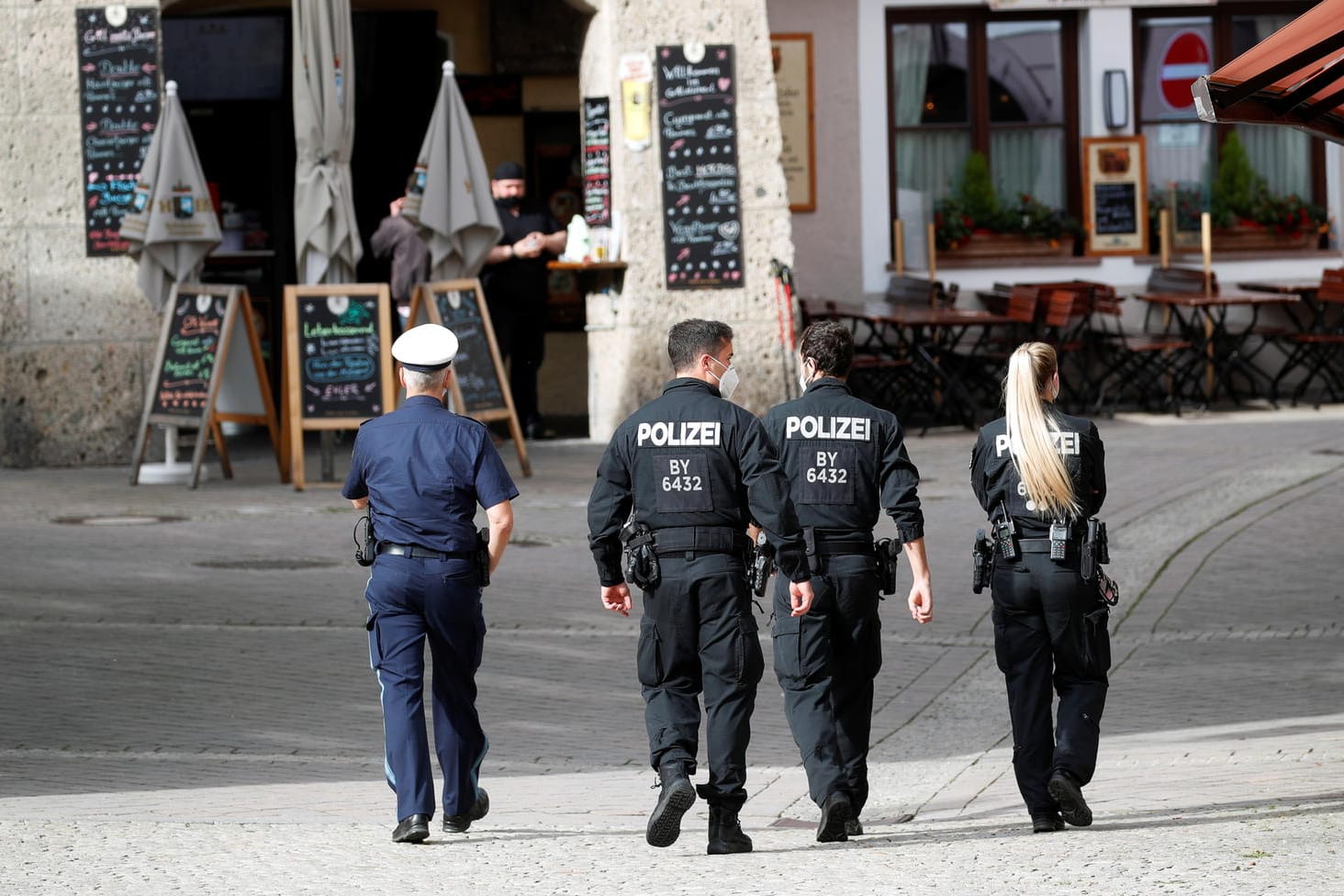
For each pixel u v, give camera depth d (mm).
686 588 25797
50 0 70438
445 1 87500
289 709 36875
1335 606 46562
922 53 90562
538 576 50562
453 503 26703
